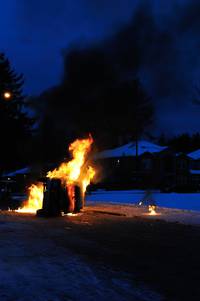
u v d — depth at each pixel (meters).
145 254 10.35
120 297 6.73
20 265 9.10
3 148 61.50
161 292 7.05
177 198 38.59
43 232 14.43
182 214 19.89
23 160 66.69
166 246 11.42
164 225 16.03
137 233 13.96
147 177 74.38
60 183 20.59
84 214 21.02
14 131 61.00
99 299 6.62
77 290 7.16
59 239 12.77
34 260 9.63
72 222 17.48
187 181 77.62
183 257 9.97
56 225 16.47
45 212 20.12
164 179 75.44
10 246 11.52
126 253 10.46
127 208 23.84
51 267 8.91
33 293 6.97
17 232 14.46
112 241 12.31
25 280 7.83
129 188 69.94
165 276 8.16
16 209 26.23
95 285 7.49
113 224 16.58
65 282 7.69
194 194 48.62
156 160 75.69
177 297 6.77
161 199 36.81
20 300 6.58
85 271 8.57
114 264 9.23
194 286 7.44
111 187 69.94
